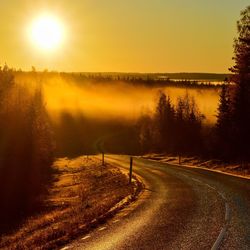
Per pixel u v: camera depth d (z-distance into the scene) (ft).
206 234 41.42
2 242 53.31
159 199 69.72
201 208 57.98
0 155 154.61
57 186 147.02
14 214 99.71
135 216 53.67
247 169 124.06
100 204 67.77
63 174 183.73
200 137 297.12
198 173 120.67
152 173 129.39
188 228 44.52
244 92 173.17
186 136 304.09
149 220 50.29
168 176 115.14
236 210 55.42
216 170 135.23
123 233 43.21
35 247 39.65
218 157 180.65
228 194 71.87
